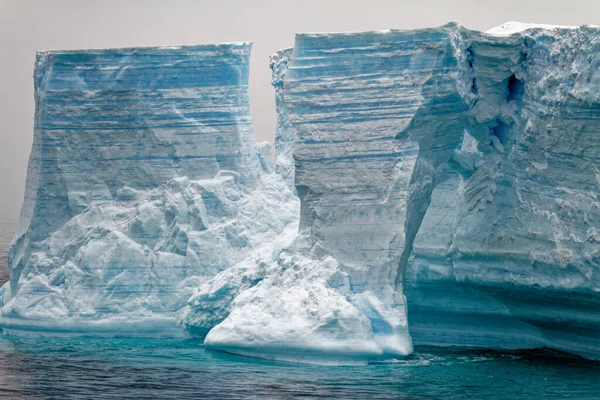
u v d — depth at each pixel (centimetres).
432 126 8381
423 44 8206
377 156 8288
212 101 9812
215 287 9081
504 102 8562
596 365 8381
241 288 9100
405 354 8269
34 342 9162
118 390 7462
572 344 8712
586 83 7794
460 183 8981
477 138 8706
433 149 8525
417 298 9206
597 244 7769
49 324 9306
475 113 8556
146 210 9500
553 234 8056
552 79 8075
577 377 7938
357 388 7469
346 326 8038
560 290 8088
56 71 9625
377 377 7781
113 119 9631
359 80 8300
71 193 9619
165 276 9394
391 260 8262
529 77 8369
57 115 9631
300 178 8406
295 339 8081
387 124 8262
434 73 8206
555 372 8081
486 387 7581
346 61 8312
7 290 9956
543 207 8175
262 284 8488
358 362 8131
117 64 9600
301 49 8381
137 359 8425
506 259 8450
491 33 8706
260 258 9212
